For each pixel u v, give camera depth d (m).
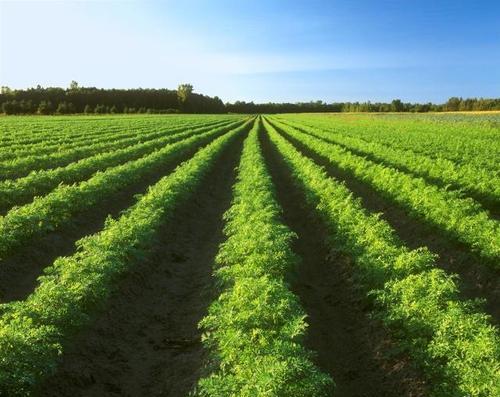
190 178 23.09
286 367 6.99
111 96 157.38
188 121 89.56
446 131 50.56
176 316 11.77
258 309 8.82
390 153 30.58
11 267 13.42
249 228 13.59
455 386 7.62
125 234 13.62
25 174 26.88
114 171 23.84
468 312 9.39
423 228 17.11
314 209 19.78
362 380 9.12
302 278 13.45
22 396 7.46
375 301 10.41
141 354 10.07
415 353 8.77
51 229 15.73
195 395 8.23
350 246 13.73
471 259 14.14
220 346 8.62
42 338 8.12
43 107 129.25
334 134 48.41
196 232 18.69
